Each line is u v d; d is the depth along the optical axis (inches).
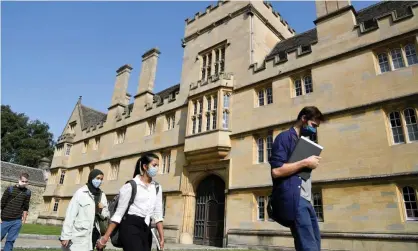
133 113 1065.5
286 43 814.5
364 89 517.7
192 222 724.7
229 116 714.8
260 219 588.4
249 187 615.5
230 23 829.2
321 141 542.3
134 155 978.1
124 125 1079.0
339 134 522.6
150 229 162.7
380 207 442.9
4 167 1464.1
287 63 653.3
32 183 1427.2
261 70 698.8
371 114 495.8
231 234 610.5
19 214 295.9
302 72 622.2
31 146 2047.2
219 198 692.1
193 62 892.0
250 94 700.0
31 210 1393.9
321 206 515.5
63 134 1443.2
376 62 525.3
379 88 500.7
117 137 1119.0
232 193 645.9
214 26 873.5
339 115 533.3
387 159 456.8
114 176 1055.0
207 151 696.4
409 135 453.7
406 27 497.7
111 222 153.7
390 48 515.8
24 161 1950.1
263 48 794.8
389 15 525.0
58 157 1386.6
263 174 606.9
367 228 446.3
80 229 204.1
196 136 733.3
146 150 934.4
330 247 473.7
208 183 730.8
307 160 111.0
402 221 418.6
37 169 1619.1
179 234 718.5
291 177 111.6
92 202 216.1
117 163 1066.7
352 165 490.3
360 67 535.2
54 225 1214.3
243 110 698.2
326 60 584.7
